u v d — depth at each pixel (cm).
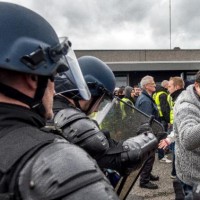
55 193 76
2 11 93
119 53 2120
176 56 2252
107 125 214
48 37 98
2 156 81
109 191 80
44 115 101
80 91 152
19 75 92
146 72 1639
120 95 806
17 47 91
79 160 81
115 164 171
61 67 104
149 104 552
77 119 159
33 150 81
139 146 176
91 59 197
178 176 283
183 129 257
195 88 271
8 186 79
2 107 89
